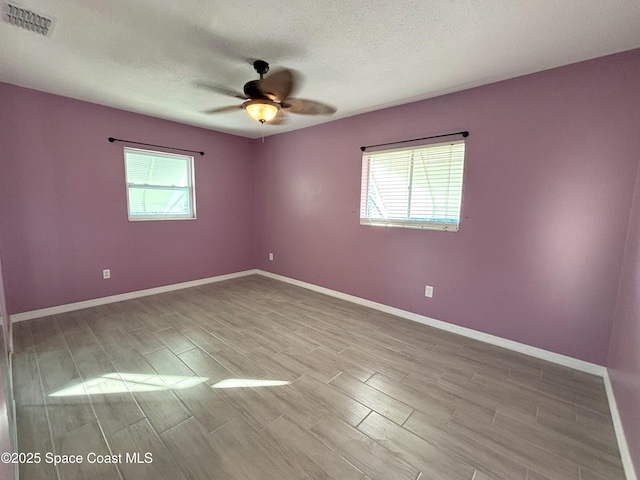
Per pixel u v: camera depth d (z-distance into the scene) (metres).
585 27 1.79
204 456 1.48
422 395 1.98
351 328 3.04
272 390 2.01
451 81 2.59
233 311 3.47
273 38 1.98
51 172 3.13
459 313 2.94
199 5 1.66
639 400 1.41
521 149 2.48
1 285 2.09
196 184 4.38
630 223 2.03
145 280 3.97
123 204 3.67
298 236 4.52
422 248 3.16
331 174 3.97
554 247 2.38
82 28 1.88
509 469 1.44
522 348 2.58
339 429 1.67
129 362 2.33
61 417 1.72
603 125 2.13
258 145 5.00
